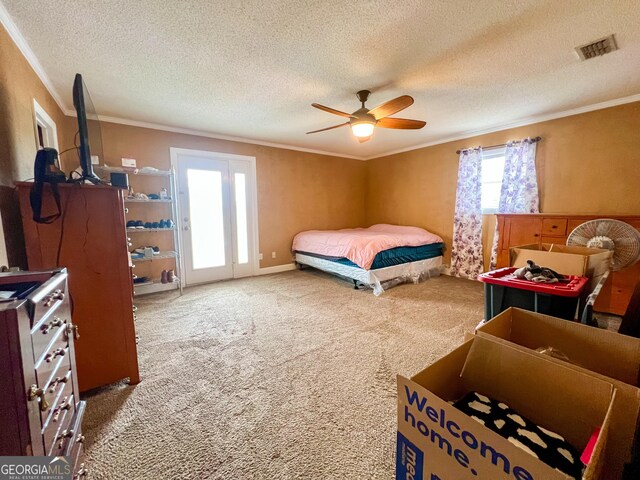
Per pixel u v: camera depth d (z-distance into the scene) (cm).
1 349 61
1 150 153
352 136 430
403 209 525
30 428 65
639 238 192
